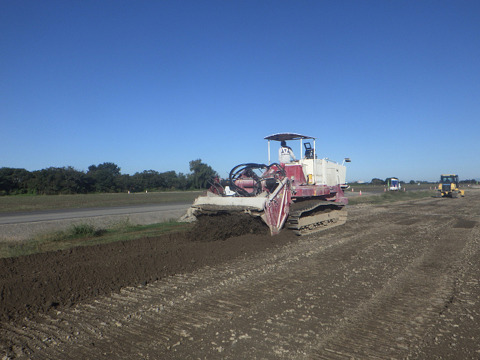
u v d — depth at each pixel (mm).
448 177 35781
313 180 11914
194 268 6805
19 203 31125
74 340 3957
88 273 6160
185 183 74188
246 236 9102
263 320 4375
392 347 3684
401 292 5375
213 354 3578
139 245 8844
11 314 4676
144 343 3848
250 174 9938
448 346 3691
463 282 5836
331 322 4301
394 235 10453
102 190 66500
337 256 7727
